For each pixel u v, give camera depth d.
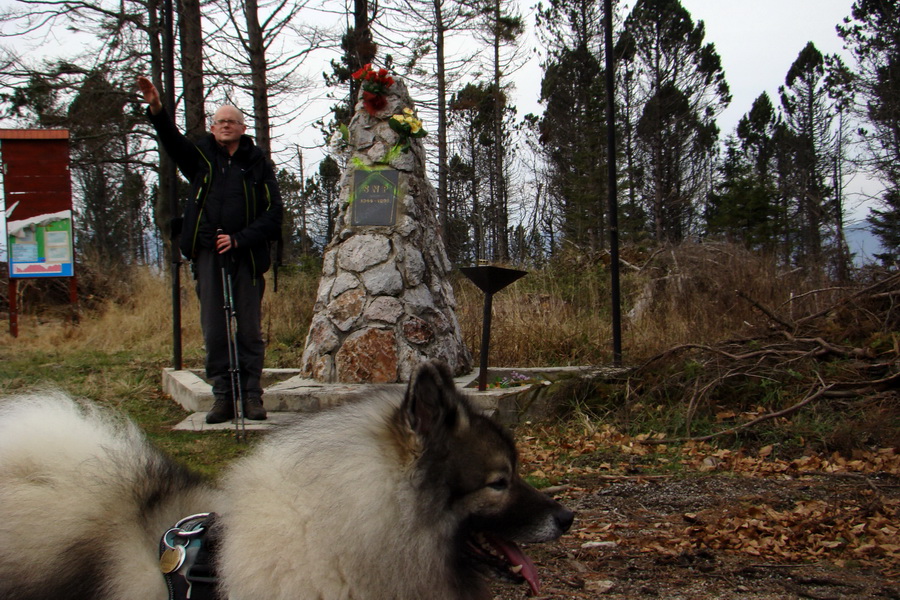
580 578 3.62
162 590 2.35
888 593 3.33
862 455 5.41
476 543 2.55
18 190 12.26
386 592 2.23
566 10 31.69
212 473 5.17
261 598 2.16
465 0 22.20
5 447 2.57
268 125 16.80
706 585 3.50
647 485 5.05
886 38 25.42
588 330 10.15
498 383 7.95
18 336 12.02
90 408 3.04
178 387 7.88
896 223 16.64
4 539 2.39
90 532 2.40
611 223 7.91
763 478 5.08
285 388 7.25
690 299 10.19
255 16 16.44
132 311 14.36
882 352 6.58
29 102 16.48
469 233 37.31
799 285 9.64
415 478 2.33
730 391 6.75
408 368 7.56
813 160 37.16
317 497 2.23
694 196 41.12
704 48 38.47
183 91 16.14
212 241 6.40
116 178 32.50
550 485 5.15
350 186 8.22
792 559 3.77
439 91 22.62
